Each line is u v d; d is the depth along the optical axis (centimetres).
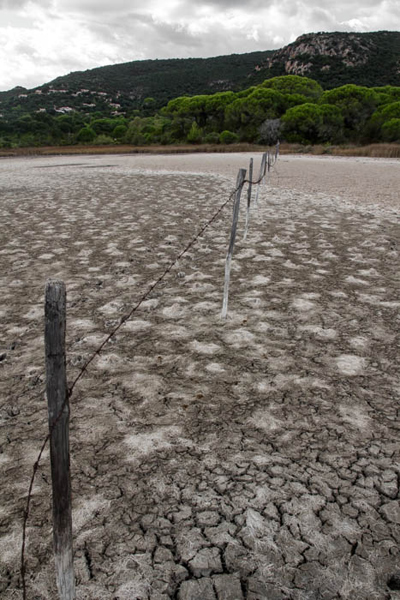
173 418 272
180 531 195
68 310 444
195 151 3953
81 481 223
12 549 188
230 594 169
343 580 173
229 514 203
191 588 171
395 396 292
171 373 323
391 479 222
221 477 224
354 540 190
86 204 1101
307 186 1449
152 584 172
